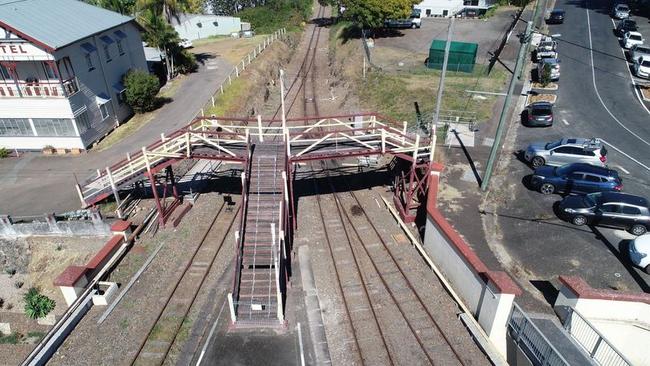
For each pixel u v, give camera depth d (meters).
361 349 16.20
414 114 35.44
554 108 34.94
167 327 17.34
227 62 51.88
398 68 44.97
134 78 37.22
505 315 15.74
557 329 15.91
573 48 47.19
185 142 23.53
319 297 18.75
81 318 17.92
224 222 24.27
